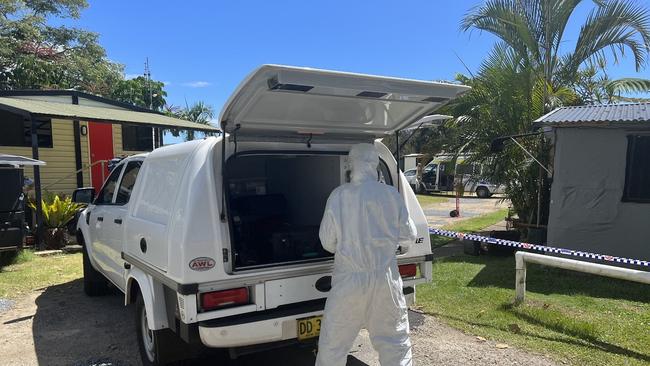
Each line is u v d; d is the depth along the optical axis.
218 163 3.22
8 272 7.27
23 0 21.80
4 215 7.39
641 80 10.98
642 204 6.82
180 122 13.42
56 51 22.55
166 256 3.14
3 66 19.86
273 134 3.49
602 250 7.11
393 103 3.34
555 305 5.25
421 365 3.89
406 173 28.45
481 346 4.25
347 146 3.87
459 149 9.77
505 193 9.72
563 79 10.09
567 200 7.24
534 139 9.04
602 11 9.46
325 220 3.12
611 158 6.95
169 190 3.45
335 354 2.98
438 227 12.52
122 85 26.17
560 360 3.92
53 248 9.31
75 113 9.93
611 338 4.32
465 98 9.91
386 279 3.00
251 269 3.12
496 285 6.23
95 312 5.36
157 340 3.40
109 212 4.96
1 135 11.84
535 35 9.91
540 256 5.10
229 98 2.90
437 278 6.70
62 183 12.92
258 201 4.22
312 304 3.33
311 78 2.73
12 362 4.04
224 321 2.99
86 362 4.03
